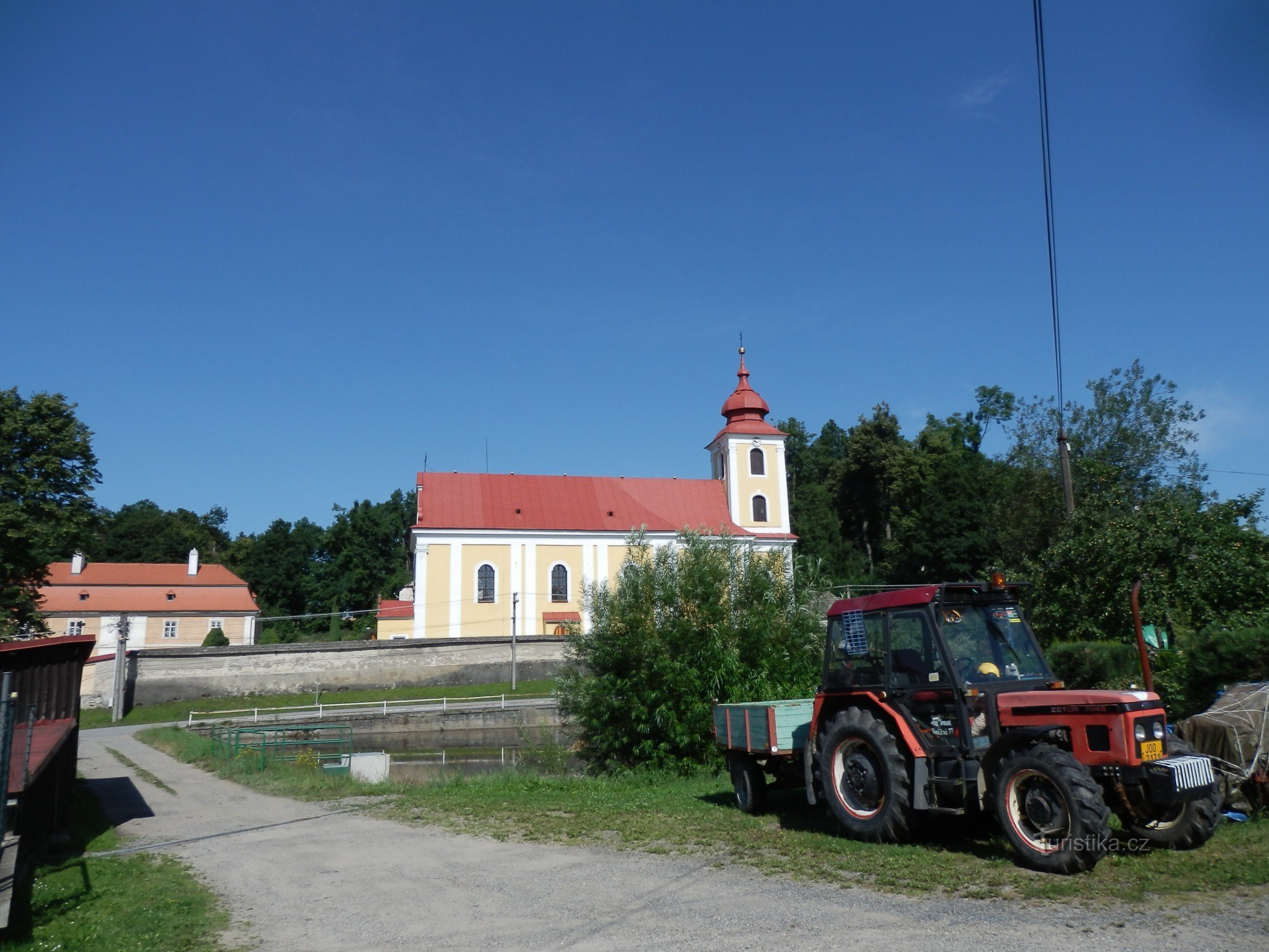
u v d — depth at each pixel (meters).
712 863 9.12
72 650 13.15
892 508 69.81
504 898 8.27
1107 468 29.59
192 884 9.60
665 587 20.22
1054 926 6.34
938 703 9.21
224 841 12.41
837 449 88.94
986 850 8.62
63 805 12.64
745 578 20.64
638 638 19.47
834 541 71.31
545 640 49.72
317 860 10.74
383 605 59.44
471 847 10.92
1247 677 11.63
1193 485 37.59
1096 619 17.66
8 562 37.47
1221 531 16.73
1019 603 10.24
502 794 15.57
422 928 7.45
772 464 60.69
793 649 19.86
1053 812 7.77
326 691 46.66
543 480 59.25
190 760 24.41
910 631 9.58
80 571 68.50
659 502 59.75
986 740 8.82
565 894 8.24
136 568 70.50
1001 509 41.72
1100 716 7.82
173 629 68.25
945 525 58.88
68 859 11.00
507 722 38.38
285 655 46.66
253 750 26.28
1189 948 5.72
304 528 94.69
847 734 9.91
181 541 100.31
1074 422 42.91
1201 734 9.55
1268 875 7.04
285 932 7.59
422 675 47.84
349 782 18.12
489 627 54.25
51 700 12.88
